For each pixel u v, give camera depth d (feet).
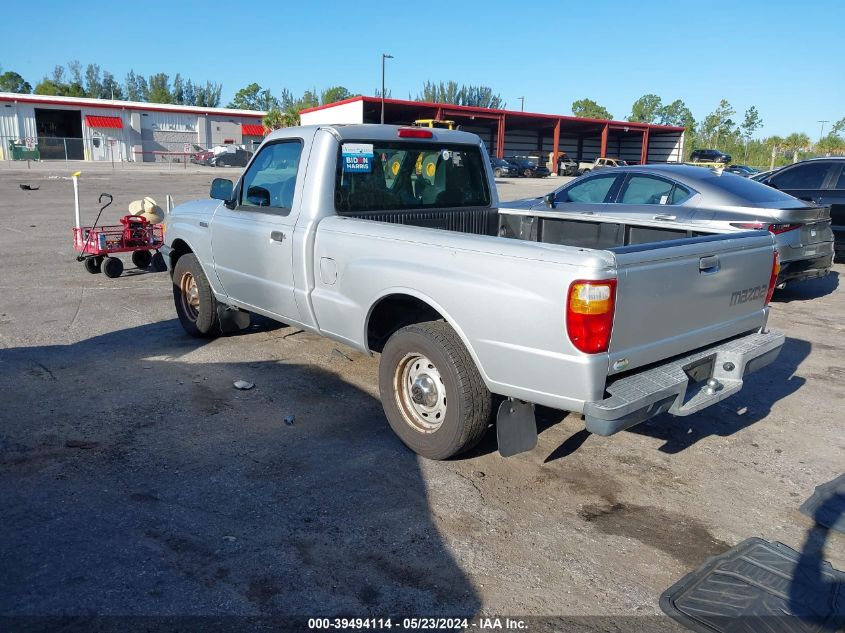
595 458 14.23
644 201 27.40
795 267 26.40
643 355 11.55
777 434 15.60
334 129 16.15
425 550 10.82
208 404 16.37
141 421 15.31
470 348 12.37
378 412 16.12
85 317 24.17
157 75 426.51
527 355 11.48
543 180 158.10
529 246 11.47
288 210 16.65
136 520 11.39
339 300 15.10
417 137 17.56
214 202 20.04
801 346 22.43
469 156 19.02
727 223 24.50
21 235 43.68
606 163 180.45
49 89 343.67
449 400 12.79
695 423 16.14
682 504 12.49
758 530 11.70
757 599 9.77
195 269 20.56
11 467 13.08
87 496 12.11
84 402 16.30
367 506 12.02
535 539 11.23
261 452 13.97
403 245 13.43
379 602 9.58
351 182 16.46
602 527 11.66
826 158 34.58
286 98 424.46
